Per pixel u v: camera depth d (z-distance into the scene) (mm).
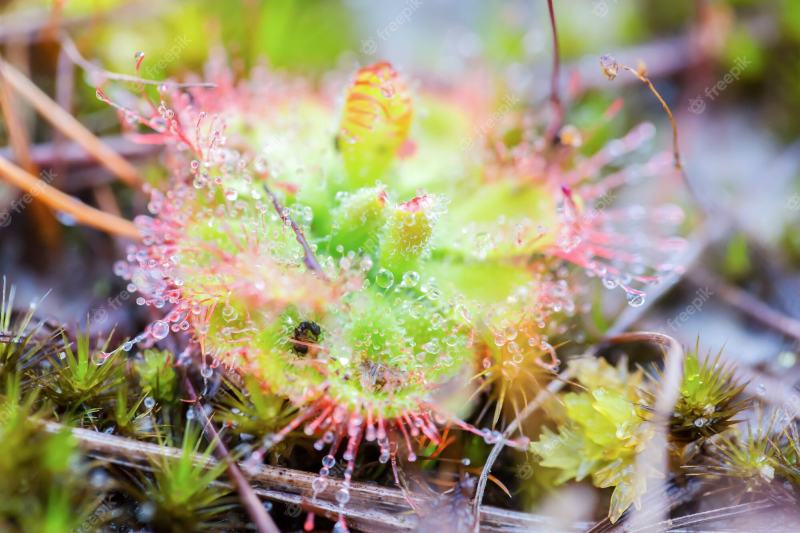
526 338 69
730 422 66
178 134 68
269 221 68
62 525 59
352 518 64
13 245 79
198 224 67
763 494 66
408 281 67
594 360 70
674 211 82
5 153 80
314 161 72
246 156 70
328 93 82
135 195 80
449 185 75
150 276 69
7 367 65
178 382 68
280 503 65
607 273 74
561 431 68
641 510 66
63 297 78
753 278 82
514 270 70
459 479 67
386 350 66
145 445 63
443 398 66
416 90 79
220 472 63
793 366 75
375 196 67
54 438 61
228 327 65
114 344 71
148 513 62
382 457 64
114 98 83
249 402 66
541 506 67
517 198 74
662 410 66
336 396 64
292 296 64
